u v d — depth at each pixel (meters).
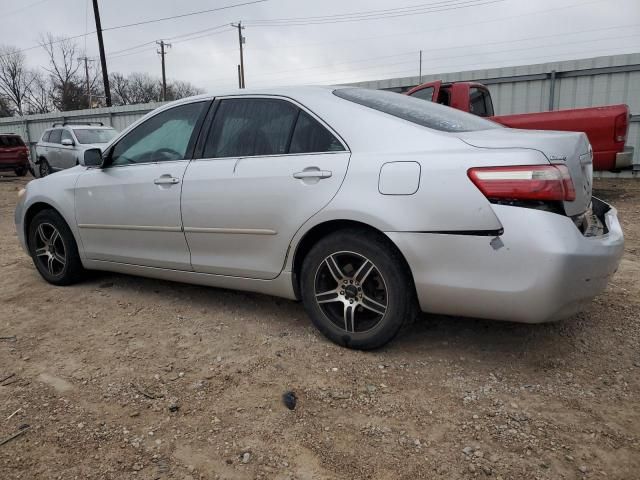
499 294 2.59
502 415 2.46
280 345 3.24
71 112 24.06
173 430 2.40
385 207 2.79
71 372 2.97
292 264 3.24
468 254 2.62
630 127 11.55
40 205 4.55
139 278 4.71
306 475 2.09
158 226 3.78
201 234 3.56
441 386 2.73
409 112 3.16
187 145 3.72
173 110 3.89
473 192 2.58
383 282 2.92
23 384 2.84
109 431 2.40
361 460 2.18
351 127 3.04
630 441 2.26
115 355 3.17
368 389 2.71
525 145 2.58
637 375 2.82
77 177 4.30
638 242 5.89
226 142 3.53
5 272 5.10
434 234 2.68
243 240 3.38
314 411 2.53
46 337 3.47
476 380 2.79
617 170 8.18
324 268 3.13
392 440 2.30
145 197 3.81
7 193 13.65
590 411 2.49
